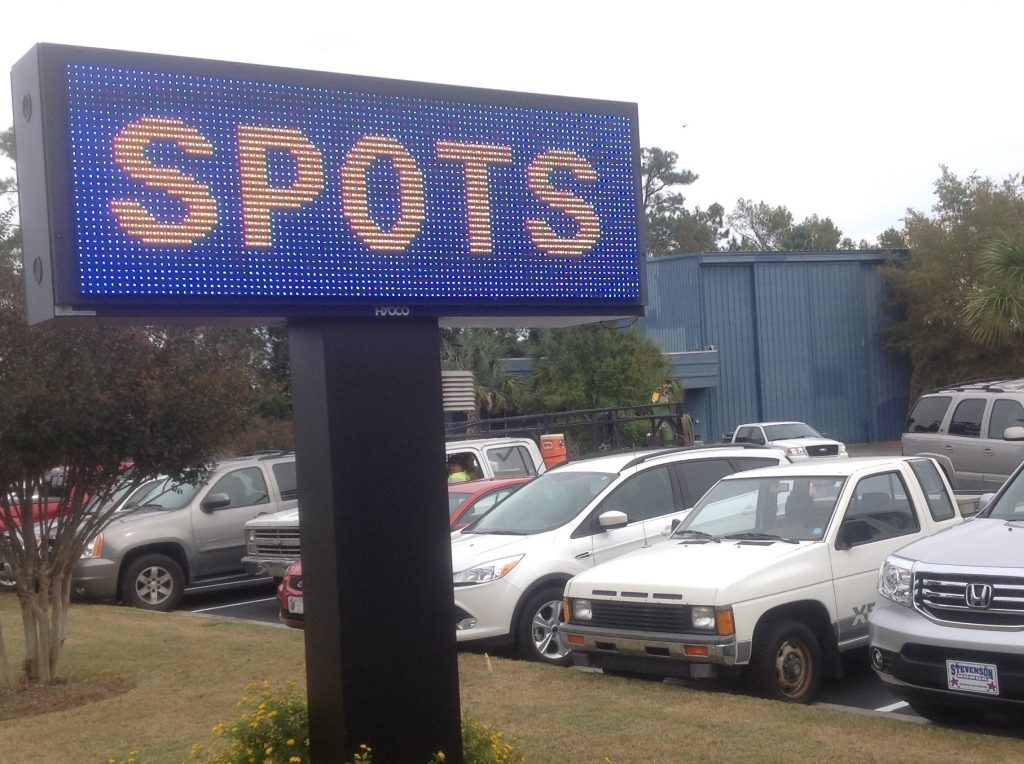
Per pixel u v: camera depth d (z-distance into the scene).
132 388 8.98
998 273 16.53
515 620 10.11
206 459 9.75
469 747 5.93
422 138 5.91
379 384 5.65
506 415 33.06
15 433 8.48
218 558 15.72
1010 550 6.96
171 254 5.23
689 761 6.52
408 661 5.57
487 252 6.02
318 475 5.57
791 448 21.30
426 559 5.67
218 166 5.37
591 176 6.38
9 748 7.83
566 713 7.72
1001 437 16.94
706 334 43.75
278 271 5.46
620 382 31.69
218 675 9.84
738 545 8.91
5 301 8.59
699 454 11.61
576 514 10.87
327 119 5.66
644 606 8.34
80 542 9.85
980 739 6.64
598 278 6.35
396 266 5.76
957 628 6.77
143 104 5.23
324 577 5.52
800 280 45.06
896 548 9.02
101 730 8.18
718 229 81.19
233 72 5.44
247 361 12.09
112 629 12.48
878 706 8.34
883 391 46.19
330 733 5.50
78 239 5.04
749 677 8.07
